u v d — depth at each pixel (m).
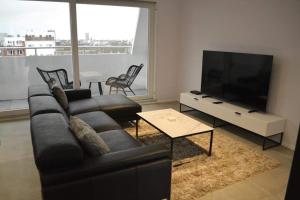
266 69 3.33
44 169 1.57
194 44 4.99
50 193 1.54
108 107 3.63
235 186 2.40
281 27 3.26
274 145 3.36
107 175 1.69
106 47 5.01
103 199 1.73
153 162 1.86
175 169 2.66
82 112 3.43
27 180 2.44
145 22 5.18
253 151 3.15
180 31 5.39
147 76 5.50
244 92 3.74
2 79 4.38
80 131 1.88
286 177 2.58
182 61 5.43
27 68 4.50
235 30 3.99
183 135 2.72
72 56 4.63
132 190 1.82
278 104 3.41
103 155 1.80
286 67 3.26
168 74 5.55
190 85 5.25
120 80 5.37
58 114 2.27
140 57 5.39
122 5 4.77
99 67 5.07
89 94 4.17
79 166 1.64
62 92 3.51
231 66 3.91
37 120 2.04
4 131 3.69
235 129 3.92
